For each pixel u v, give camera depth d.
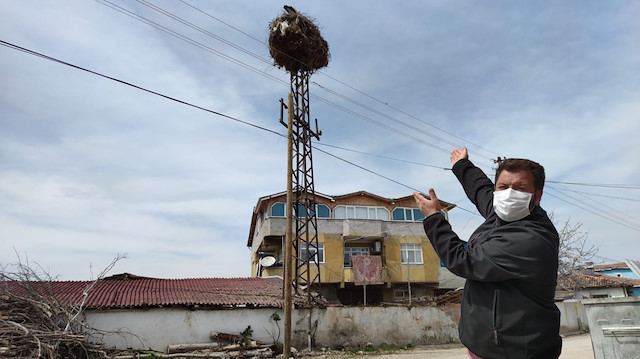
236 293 18.66
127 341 15.12
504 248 1.54
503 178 1.72
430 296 30.70
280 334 16.97
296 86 19.08
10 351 10.13
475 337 1.64
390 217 32.81
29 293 13.59
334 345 17.55
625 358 3.43
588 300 3.71
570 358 9.23
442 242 1.72
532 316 1.51
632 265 3.53
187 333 15.94
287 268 13.87
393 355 15.87
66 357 11.83
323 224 30.94
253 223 36.72
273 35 18.59
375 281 29.69
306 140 19.28
